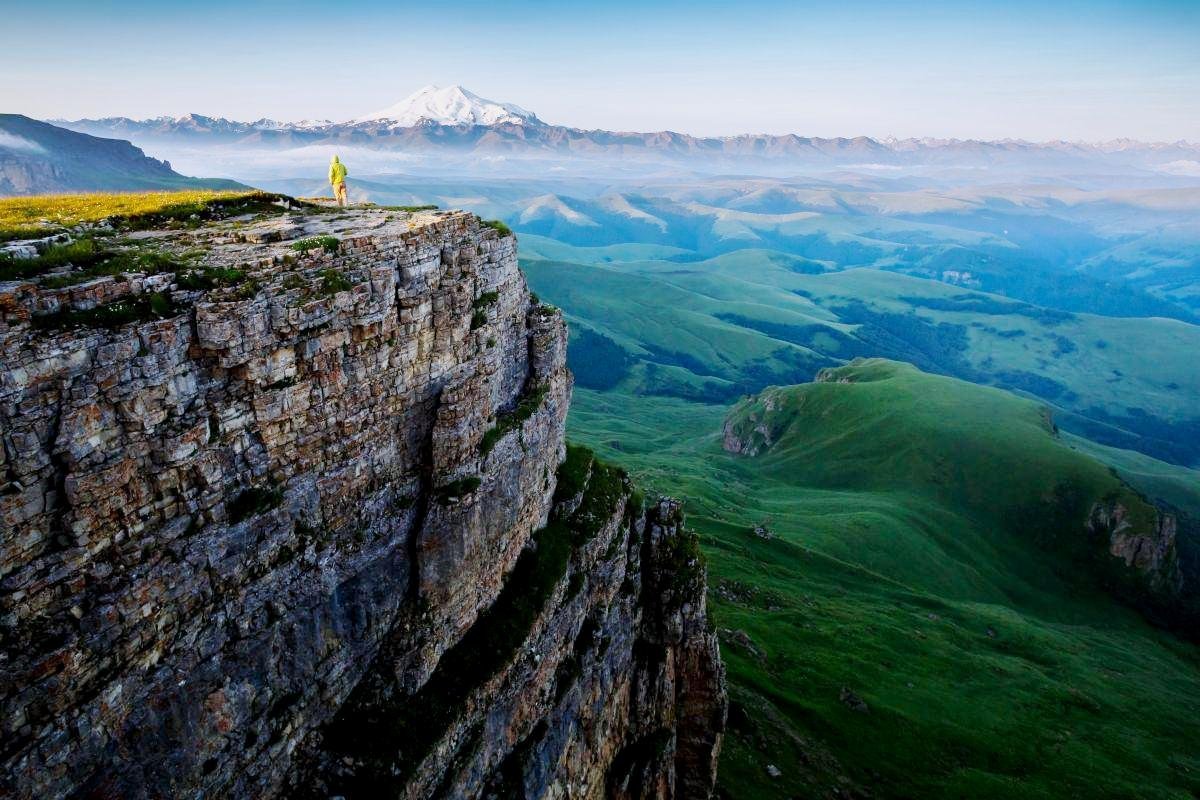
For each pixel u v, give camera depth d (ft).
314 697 93.04
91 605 66.54
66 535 65.31
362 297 95.25
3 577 60.85
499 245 138.41
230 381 79.87
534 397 150.92
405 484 109.19
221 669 79.41
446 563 113.19
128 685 69.51
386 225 116.67
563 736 136.05
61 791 64.49
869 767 295.28
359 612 100.32
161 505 73.20
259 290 81.71
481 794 111.75
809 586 508.12
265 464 84.74
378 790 91.40
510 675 118.62
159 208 123.44
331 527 94.99
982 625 522.47
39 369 62.34
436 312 112.16
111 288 70.64
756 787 239.50
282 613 86.63
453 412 114.21
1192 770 361.71
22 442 61.31
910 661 412.77
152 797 72.59
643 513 189.16
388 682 103.30
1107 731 385.29
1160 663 571.69
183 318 74.49
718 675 196.44
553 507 159.12
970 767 317.42
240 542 80.84
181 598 74.74
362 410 98.58
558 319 163.43
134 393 69.62
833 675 363.76
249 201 146.00
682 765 198.49
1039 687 421.59
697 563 190.70
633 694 175.11
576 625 146.51
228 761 80.43
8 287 64.08
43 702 62.59
